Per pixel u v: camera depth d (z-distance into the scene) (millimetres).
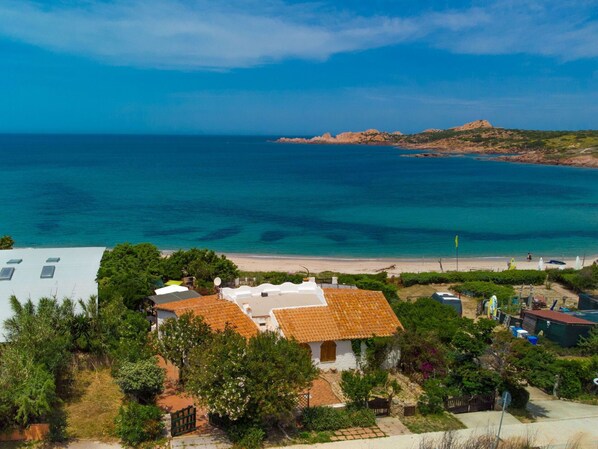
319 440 26062
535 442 26531
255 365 25188
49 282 40594
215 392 25203
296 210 129500
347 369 36750
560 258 86812
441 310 45375
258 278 61031
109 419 27250
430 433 27109
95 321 34156
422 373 35000
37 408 24422
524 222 117812
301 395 30578
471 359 32938
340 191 165875
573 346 43094
